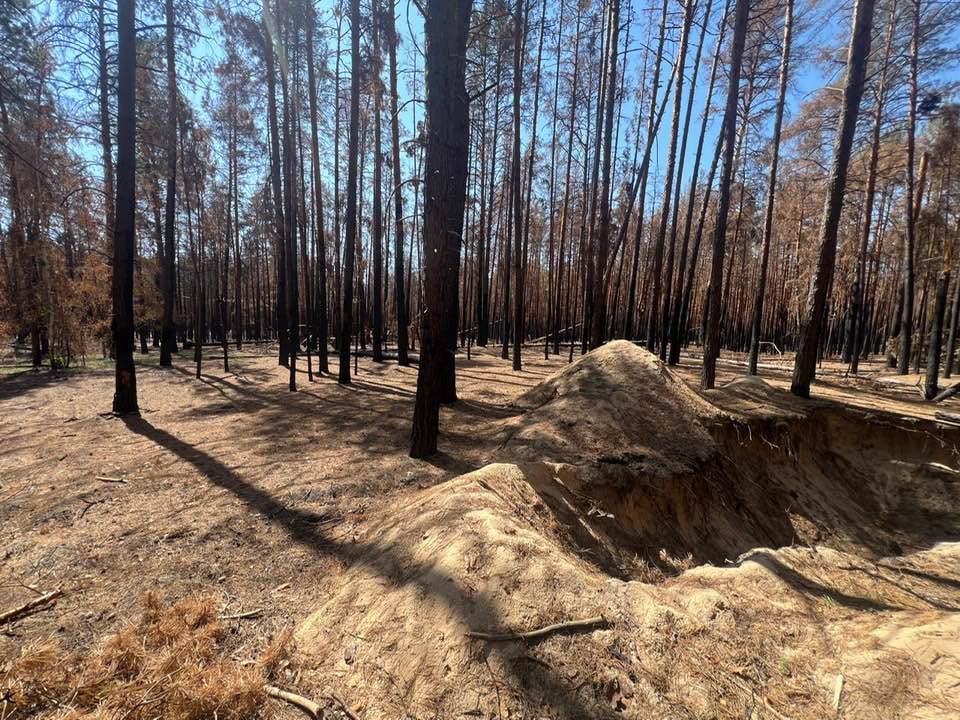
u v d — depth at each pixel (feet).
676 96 44.16
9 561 12.88
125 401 29.96
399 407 30.94
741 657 9.08
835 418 29.37
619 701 7.66
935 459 28.58
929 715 7.59
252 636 10.14
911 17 42.06
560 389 25.96
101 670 8.75
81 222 50.11
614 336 79.46
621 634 8.91
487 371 45.78
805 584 13.44
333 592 11.48
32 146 44.19
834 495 25.39
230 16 39.91
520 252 44.57
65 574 12.30
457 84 19.51
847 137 29.91
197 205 60.34
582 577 10.16
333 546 13.78
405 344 51.93
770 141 57.00
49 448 22.74
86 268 51.24
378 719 7.80
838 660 9.23
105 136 47.24
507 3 38.47
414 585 10.20
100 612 10.86
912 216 46.83
